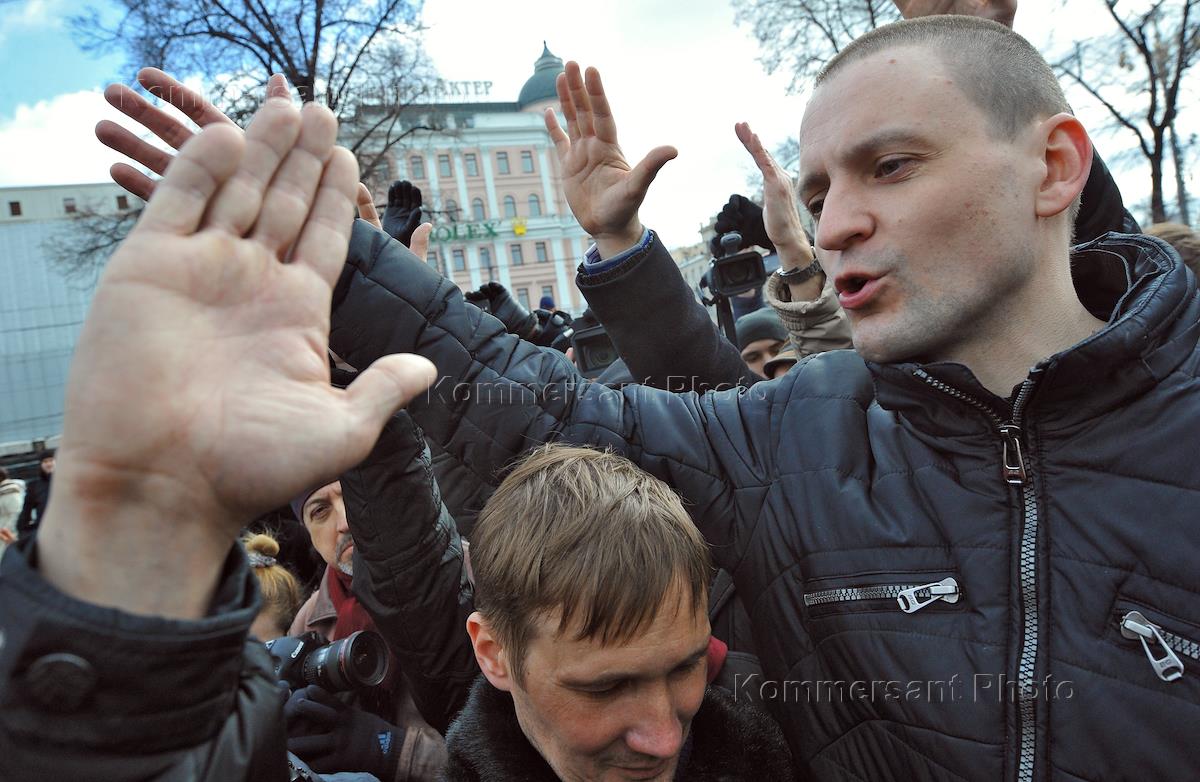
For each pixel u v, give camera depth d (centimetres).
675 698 83
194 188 57
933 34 87
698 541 87
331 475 57
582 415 118
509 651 87
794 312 221
